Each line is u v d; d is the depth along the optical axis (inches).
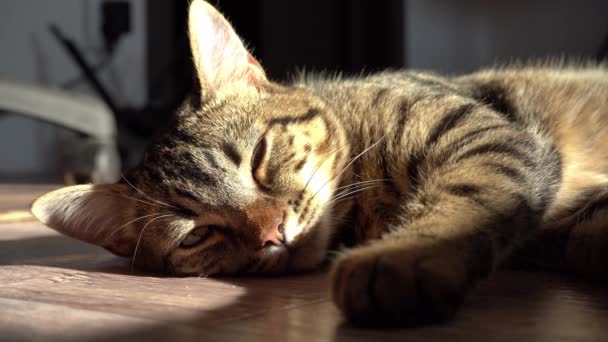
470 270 21.1
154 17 81.4
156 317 20.8
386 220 27.7
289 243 26.4
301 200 27.1
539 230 26.0
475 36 73.4
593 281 24.3
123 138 72.2
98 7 82.5
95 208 28.9
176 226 27.5
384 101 29.0
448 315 20.1
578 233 25.0
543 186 25.7
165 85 77.3
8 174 79.6
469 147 26.3
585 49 67.4
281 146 27.8
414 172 27.1
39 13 80.6
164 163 28.5
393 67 71.4
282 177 27.3
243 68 30.4
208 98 29.5
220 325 20.2
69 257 30.2
